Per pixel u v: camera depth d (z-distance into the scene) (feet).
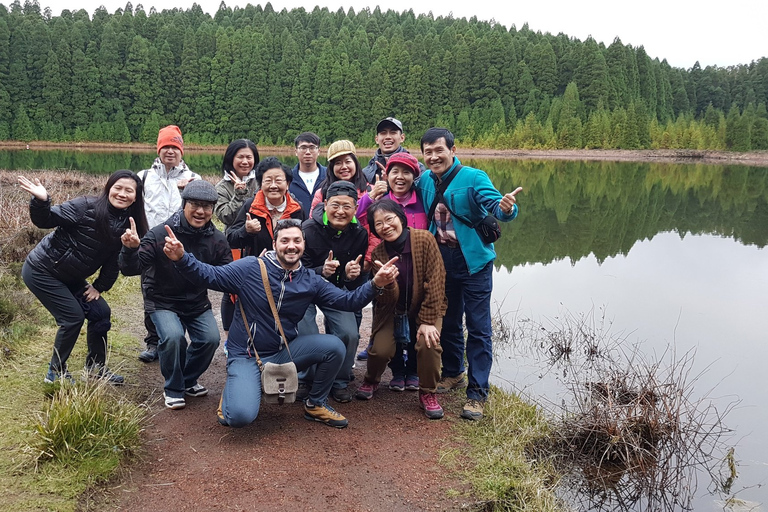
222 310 14.85
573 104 217.15
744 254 38.09
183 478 9.61
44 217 11.02
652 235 46.01
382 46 240.73
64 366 12.26
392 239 11.94
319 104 210.59
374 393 13.44
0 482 8.93
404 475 10.07
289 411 12.23
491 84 222.28
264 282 11.05
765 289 28.63
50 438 9.61
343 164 13.85
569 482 11.48
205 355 12.25
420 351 11.96
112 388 12.45
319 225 12.38
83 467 9.43
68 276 11.75
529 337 20.68
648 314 23.99
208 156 148.15
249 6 288.71
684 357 18.99
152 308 12.03
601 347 19.74
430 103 220.43
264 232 13.43
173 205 15.24
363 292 11.16
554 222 52.95
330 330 12.82
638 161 182.50
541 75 233.55
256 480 9.62
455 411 12.69
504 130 212.84
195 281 10.75
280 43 228.84
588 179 110.52
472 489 9.83
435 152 12.37
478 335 12.57
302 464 10.18
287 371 10.82
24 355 13.51
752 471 12.28
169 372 11.82
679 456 12.51
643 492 11.30
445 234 12.61
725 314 24.08
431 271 11.99
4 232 24.04
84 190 44.47
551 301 25.68
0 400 11.35
